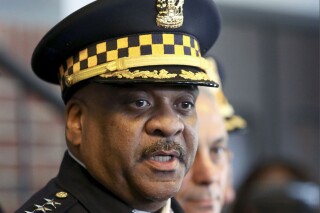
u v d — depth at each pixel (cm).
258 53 1094
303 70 1138
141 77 354
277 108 1108
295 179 634
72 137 374
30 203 366
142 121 356
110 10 366
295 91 1130
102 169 363
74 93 375
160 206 370
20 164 749
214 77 548
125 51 365
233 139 1053
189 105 365
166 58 364
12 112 743
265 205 602
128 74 355
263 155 1081
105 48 367
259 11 1088
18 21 766
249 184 627
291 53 1127
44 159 761
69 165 376
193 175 512
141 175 356
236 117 577
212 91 525
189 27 380
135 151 356
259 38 1095
